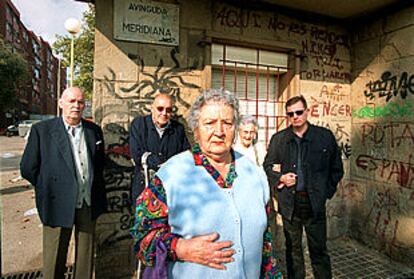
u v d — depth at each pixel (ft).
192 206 3.69
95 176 8.01
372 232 12.25
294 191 8.50
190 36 10.75
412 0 10.58
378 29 12.07
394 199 11.30
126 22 9.95
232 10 11.28
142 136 8.20
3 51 86.53
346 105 13.43
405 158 10.91
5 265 10.55
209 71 10.88
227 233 3.70
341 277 10.07
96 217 8.00
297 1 11.32
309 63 12.69
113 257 9.86
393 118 11.41
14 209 17.48
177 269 3.66
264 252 4.31
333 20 12.97
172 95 10.55
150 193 3.90
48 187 7.25
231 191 3.97
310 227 8.51
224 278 3.61
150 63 10.27
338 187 13.26
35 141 7.29
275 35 12.00
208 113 4.00
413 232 10.54
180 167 3.98
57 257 7.51
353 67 13.35
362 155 12.84
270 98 13.16
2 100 91.45
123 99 9.98
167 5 10.41
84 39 52.44
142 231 3.82
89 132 8.00
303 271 8.64
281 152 8.89
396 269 10.62
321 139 8.57
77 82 51.90
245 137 9.32
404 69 10.98
